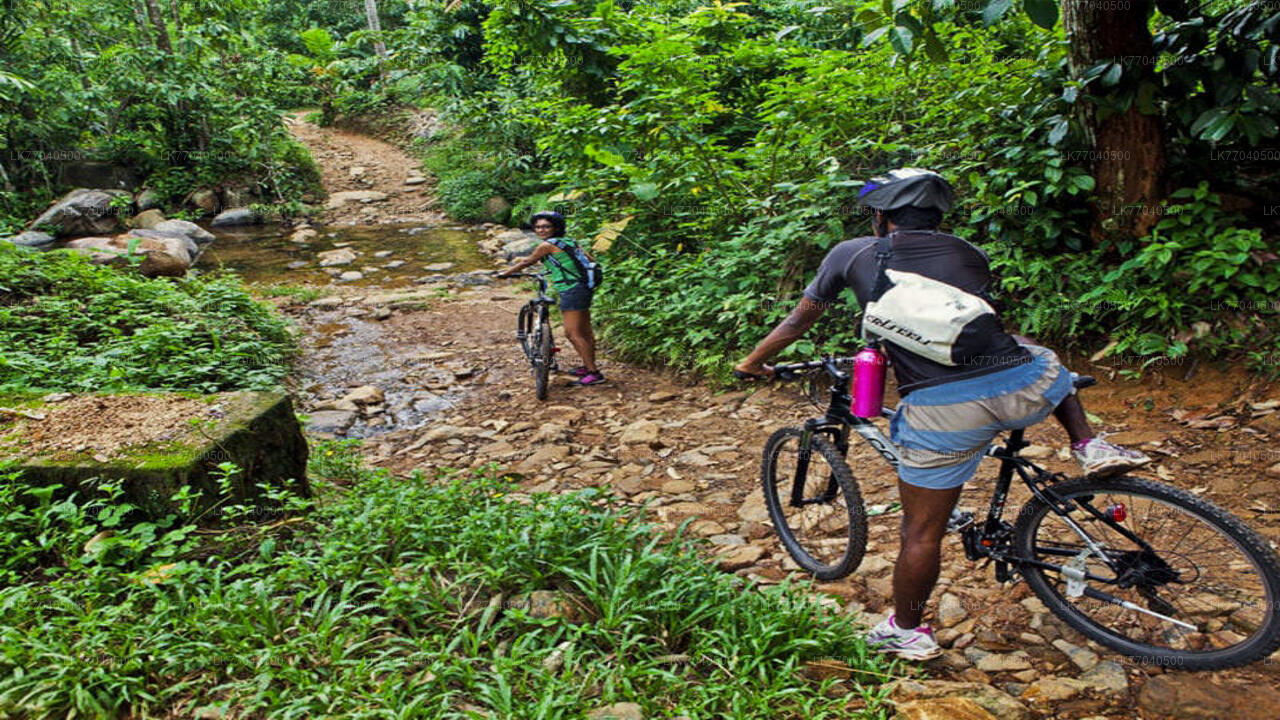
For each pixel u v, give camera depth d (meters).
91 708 2.06
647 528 3.13
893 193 2.36
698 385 6.16
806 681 2.46
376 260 12.85
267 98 17.34
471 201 15.84
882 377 2.55
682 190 7.11
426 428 5.72
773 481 3.52
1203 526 2.35
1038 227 5.31
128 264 9.17
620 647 2.44
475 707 2.21
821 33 9.45
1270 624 2.19
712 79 8.68
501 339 8.26
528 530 3.02
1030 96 5.51
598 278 6.21
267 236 14.59
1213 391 4.37
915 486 2.38
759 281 6.14
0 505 2.78
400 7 26.02
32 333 5.85
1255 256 4.54
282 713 2.07
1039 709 2.34
